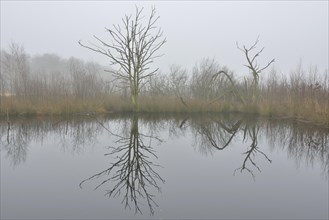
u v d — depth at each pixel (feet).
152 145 38.88
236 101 88.79
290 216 17.34
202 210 18.25
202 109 76.89
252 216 17.35
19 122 55.31
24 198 20.10
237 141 41.93
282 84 78.74
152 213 17.75
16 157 31.48
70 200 19.79
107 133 47.67
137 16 70.59
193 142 41.16
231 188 22.29
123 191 21.61
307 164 29.35
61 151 34.63
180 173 26.27
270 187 22.62
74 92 74.23
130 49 71.87
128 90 86.89
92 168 27.76
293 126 54.03
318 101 57.72
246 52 80.18
